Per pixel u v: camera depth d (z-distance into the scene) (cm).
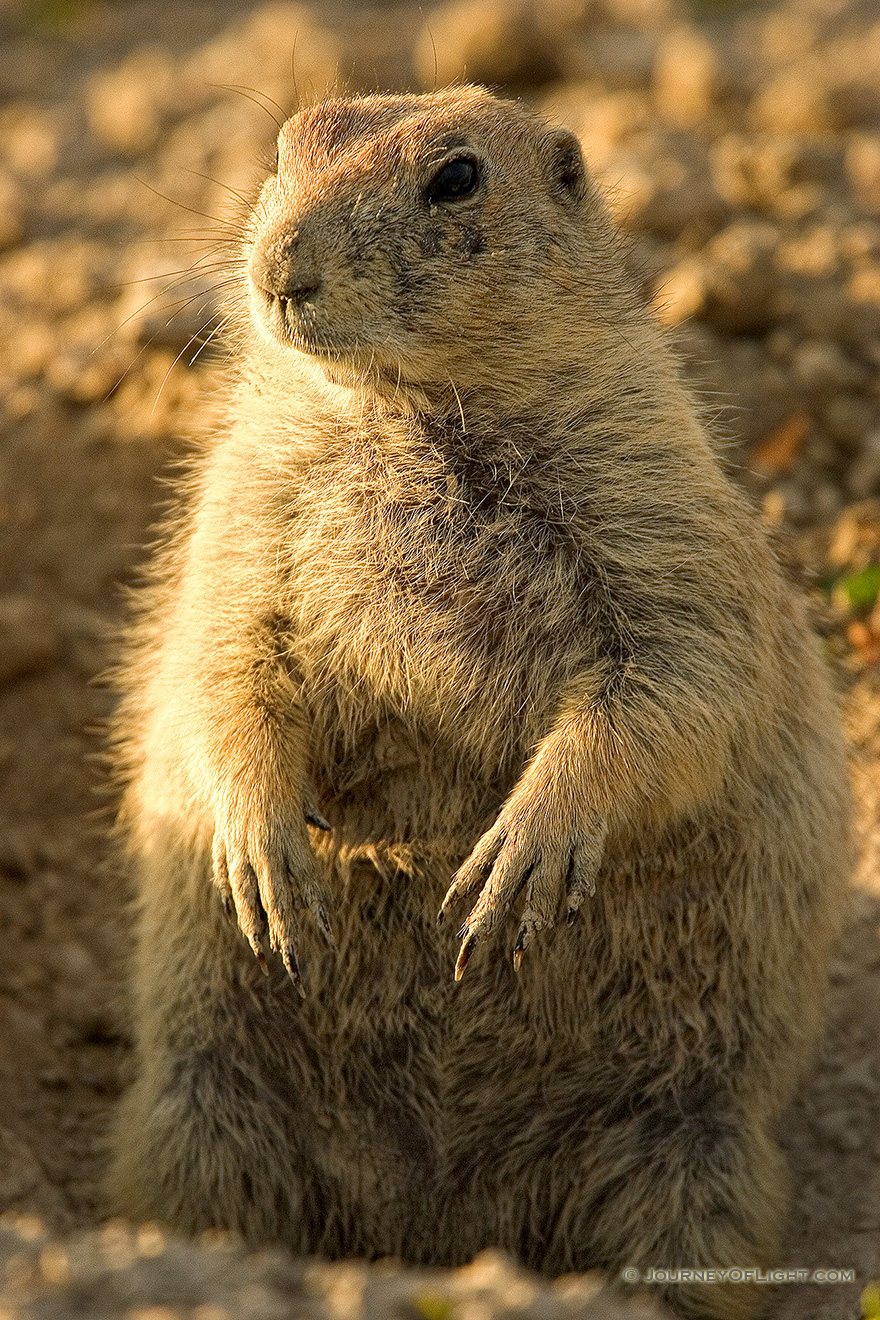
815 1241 950
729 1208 906
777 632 909
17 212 1664
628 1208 913
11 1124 1043
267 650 882
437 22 2023
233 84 1962
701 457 893
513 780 874
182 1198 932
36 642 1284
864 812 1153
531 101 1903
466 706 859
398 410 866
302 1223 946
